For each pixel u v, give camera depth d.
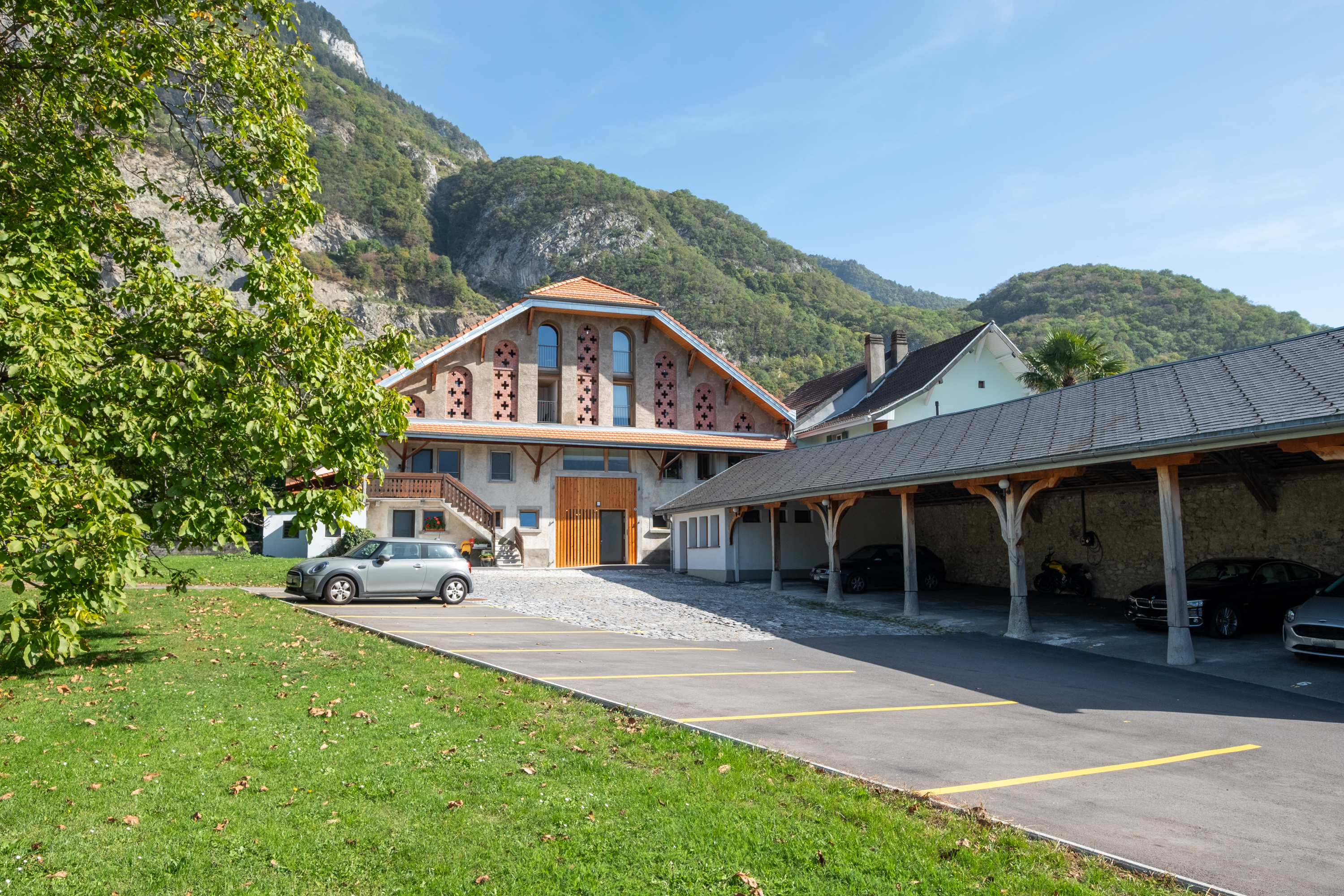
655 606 21.61
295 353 11.09
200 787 6.11
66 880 4.59
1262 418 12.09
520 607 20.28
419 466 33.28
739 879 4.77
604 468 36.00
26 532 8.17
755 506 28.75
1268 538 18.59
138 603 17.53
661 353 37.94
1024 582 17.06
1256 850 5.42
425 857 5.00
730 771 6.78
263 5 12.52
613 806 5.89
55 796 5.84
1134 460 14.21
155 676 10.20
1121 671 13.07
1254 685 11.86
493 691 9.80
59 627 8.36
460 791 6.13
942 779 6.93
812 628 18.39
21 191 10.90
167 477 10.62
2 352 8.79
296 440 10.69
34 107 11.54
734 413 39.00
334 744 7.29
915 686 11.52
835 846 5.26
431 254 169.25
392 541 20.36
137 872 4.72
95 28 11.46
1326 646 12.47
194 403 10.03
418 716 8.42
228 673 10.51
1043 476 16.27
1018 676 12.62
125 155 13.10
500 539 33.06
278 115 12.44
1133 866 5.08
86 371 9.37
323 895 4.51
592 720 8.47
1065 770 7.30
